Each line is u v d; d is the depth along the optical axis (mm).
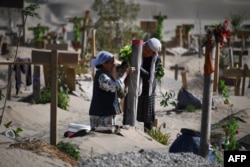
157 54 20531
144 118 20859
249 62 55781
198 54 61594
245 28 69625
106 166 13414
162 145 18875
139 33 61781
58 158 14766
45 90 30609
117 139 17578
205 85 15766
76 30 58406
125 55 19891
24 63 29359
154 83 20766
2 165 13039
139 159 13961
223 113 30156
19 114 25094
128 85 20016
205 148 15898
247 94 40469
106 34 57469
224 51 50875
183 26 69625
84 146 16594
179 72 53281
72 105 30672
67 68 33469
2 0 16734
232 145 16828
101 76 17578
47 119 25375
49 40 60031
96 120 18000
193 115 30062
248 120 23500
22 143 15398
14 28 56625
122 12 60469
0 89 31828
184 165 13836
